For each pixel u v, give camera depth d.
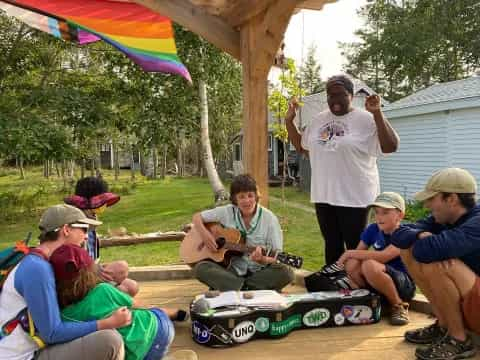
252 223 3.43
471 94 10.46
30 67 11.88
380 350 2.69
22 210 12.68
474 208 2.52
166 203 14.04
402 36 27.89
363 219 3.47
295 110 3.89
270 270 3.38
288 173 18.34
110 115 11.06
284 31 3.73
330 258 3.71
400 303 3.13
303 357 2.61
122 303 2.12
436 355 2.49
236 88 12.86
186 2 3.96
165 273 4.35
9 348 1.88
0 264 1.96
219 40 4.08
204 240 3.46
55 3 4.41
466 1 26.36
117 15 4.50
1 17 11.15
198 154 28.72
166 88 11.46
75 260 1.98
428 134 11.78
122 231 5.43
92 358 1.93
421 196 2.56
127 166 37.81
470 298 2.44
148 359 2.23
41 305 1.86
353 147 3.38
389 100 31.78
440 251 2.38
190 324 3.15
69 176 23.41
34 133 9.55
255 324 2.82
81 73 12.30
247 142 4.16
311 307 2.99
